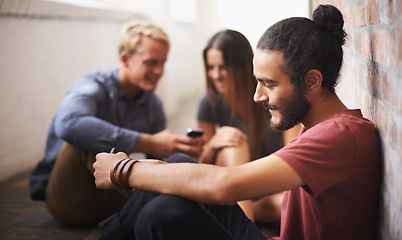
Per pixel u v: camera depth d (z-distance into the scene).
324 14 1.03
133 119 2.42
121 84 2.36
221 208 1.23
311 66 1.02
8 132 3.26
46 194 2.21
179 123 5.64
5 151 3.23
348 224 1.08
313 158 0.98
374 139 1.04
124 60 2.33
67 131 1.98
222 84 2.08
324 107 1.08
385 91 0.97
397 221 0.91
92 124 1.99
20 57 3.37
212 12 10.53
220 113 2.28
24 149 3.46
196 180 1.04
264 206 2.01
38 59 3.61
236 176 1.00
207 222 1.10
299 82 1.03
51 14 3.69
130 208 1.34
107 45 5.03
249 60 2.01
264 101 1.09
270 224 2.04
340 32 1.04
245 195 1.00
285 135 1.98
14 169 3.34
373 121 1.11
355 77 1.36
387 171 0.98
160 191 1.09
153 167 1.11
